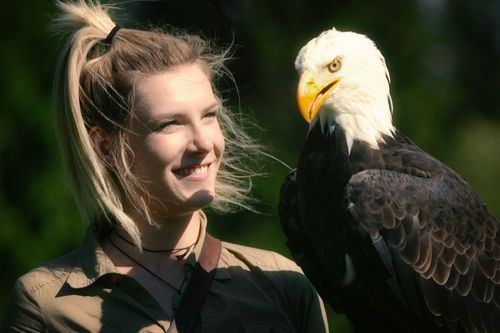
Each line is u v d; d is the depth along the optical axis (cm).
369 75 792
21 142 1536
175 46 642
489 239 790
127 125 635
